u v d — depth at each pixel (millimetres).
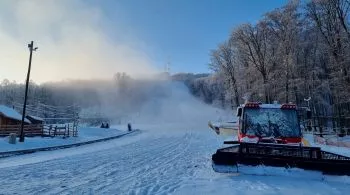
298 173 9797
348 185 9055
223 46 65688
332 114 52562
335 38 38094
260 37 54594
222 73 65938
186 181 9719
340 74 37812
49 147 28703
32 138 36750
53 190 8516
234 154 10258
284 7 50625
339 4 38625
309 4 43188
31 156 21453
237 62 62625
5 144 29453
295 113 11945
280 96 48656
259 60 53531
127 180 10016
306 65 51750
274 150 10523
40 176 10938
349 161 9516
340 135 33969
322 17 42031
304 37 51219
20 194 8047
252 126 11805
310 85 48906
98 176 10875
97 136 51281
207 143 28234
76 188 8758
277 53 51031
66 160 16359
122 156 18125
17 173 11695
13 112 47312
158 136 42375
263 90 51281
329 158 10383
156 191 8305
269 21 52812
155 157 17344
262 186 8773
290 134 11500
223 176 10406
